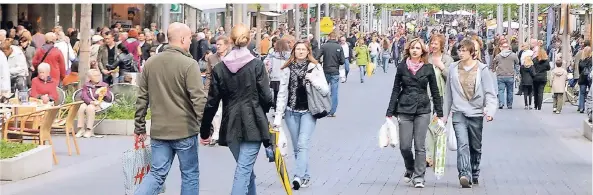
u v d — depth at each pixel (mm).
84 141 20375
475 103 14695
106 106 21531
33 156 15461
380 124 25484
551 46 48062
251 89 11648
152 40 33250
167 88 11180
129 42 31016
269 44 42781
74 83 25312
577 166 17625
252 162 11766
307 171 14688
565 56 38188
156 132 11219
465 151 14766
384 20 116875
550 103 34219
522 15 58156
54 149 18844
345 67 45594
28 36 27375
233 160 17641
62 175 15664
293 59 14211
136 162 11336
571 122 26875
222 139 11812
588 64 29625
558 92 29906
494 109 14648
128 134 21516
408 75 14508
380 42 66750
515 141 21812
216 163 17234
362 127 24609
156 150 11297
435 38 16531
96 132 21609
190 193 11406
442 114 14742
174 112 11180
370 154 19000
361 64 45844
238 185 11648
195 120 11289
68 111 19359
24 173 15180
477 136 14844
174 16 46625
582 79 29797
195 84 11102
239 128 11641
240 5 36688
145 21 48250
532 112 30375
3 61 19719
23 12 40875
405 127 14680
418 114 14609
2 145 15609
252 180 12109
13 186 14469
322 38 66188
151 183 11250
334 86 27484
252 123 11617
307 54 14188
